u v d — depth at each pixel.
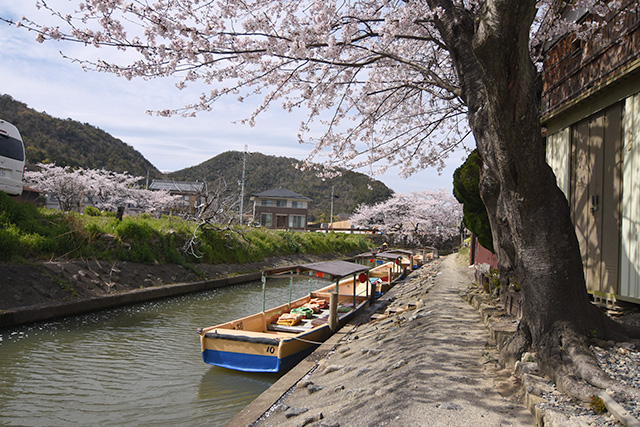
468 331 6.15
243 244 22.39
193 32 5.18
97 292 11.88
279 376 7.50
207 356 7.70
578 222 6.74
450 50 5.52
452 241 46.19
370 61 6.27
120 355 8.26
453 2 5.96
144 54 5.36
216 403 6.32
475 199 8.10
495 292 8.06
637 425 2.56
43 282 10.72
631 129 5.21
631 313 5.25
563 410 3.09
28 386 6.62
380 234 48.31
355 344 7.75
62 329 9.57
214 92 6.38
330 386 5.39
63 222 13.36
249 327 8.88
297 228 54.19
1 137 12.44
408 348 5.63
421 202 44.47
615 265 5.55
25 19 4.71
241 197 37.84
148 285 13.92
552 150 7.96
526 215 3.99
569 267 3.93
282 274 9.82
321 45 6.20
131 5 4.83
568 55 7.18
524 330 4.31
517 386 3.84
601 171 6.03
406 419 3.38
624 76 5.18
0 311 9.02
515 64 3.50
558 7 6.64
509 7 3.24
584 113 6.52
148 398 6.42
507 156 3.87
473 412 3.41
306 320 10.15
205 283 16.17
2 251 10.56
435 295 10.23
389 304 13.14
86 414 5.81
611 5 5.53
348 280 16.50
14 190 12.92
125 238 14.92
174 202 36.28
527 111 3.67
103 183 30.44
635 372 3.38
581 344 3.69
